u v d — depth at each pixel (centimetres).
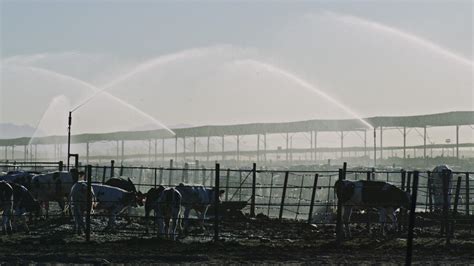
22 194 2642
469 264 2064
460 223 2856
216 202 2406
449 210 3025
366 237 2630
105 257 2078
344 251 2278
